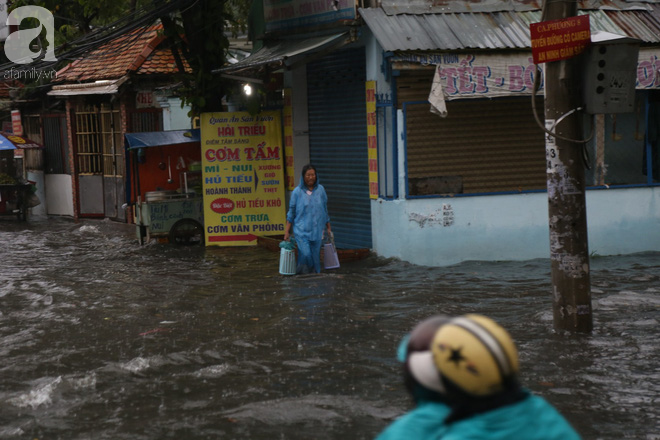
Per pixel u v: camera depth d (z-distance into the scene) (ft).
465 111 38.40
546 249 37.81
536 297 29.19
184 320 27.48
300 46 41.27
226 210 46.47
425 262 36.76
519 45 36.04
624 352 21.65
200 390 19.63
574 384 19.15
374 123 38.32
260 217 46.52
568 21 22.39
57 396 19.47
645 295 28.43
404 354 7.09
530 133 39.34
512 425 6.73
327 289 31.83
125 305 30.48
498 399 6.79
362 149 41.45
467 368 6.58
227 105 57.52
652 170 40.86
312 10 42.19
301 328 25.63
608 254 38.22
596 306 26.99
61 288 34.42
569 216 23.43
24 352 23.89
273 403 18.24
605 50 22.16
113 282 35.60
